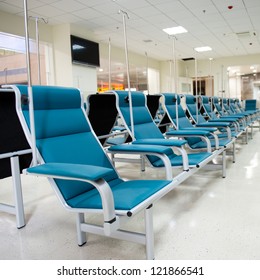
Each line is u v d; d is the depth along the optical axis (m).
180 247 1.62
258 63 11.71
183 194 2.58
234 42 9.53
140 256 1.55
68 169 1.20
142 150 1.80
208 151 2.73
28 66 1.45
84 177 1.11
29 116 1.48
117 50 9.67
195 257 1.51
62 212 2.27
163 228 1.88
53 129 1.60
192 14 6.57
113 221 1.17
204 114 5.19
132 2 5.70
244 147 5.14
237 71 14.84
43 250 1.65
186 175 1.96
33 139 1.43
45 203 2.50
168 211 2.18
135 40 8.80
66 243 1.73
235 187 2.74
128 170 3.64
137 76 11.98
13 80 6.39
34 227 1.99
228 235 1.75
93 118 2.56
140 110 2.67
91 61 7.72
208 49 10.52
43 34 6.84
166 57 11.69
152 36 8.41
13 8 5.70
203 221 1.97
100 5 5.80
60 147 1.59
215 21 7.16
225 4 6.01
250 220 1.96
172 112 3.44
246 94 16.44
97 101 2.46
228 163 3.82
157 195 1.43
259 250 1.56
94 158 1.74
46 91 1.61
